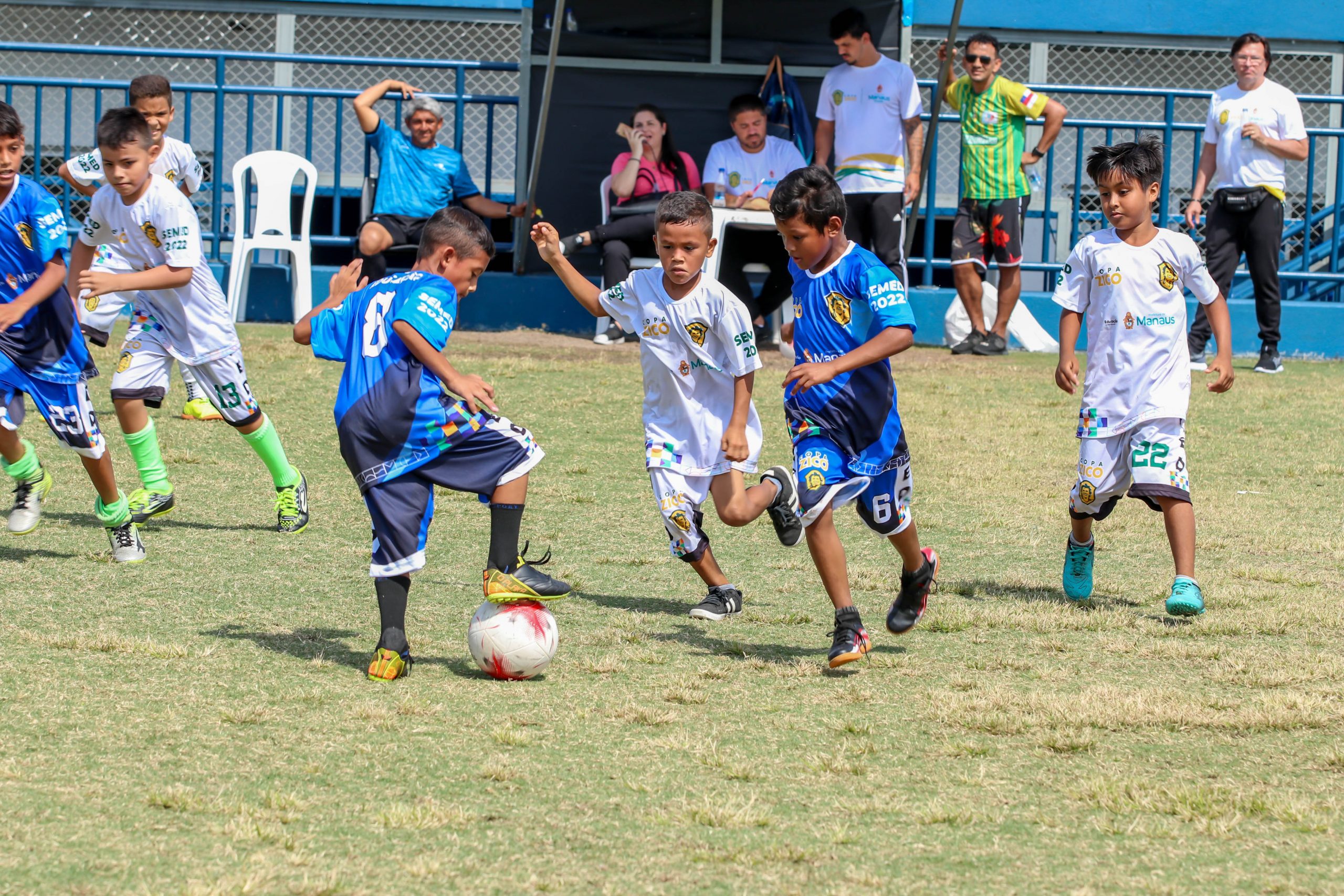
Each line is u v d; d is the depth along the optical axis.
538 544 21.19
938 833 10.84
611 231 40.09
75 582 18.02
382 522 14.59
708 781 11.83
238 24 48.34
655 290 16.84
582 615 17.52
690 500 17.36
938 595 18.84
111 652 15.02
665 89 44.78
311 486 24.42
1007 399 33.91
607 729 13.11
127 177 19.70
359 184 48.44
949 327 43.62
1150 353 17.92
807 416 15.50
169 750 12.12
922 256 49.38
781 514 16.89
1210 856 10.46
